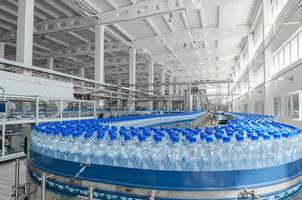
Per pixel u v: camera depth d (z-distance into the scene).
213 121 4.39
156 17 8.30
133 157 1.06
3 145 3.86
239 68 14.77
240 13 8.44
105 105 9.42
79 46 10.90
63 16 7.93
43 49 11.31
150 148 1.07
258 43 8.81
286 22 4.37
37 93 5.06
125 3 7.14
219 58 14.91
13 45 10.20
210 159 1.04
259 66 9.26
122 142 1.11
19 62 4.80
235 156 1.06
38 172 1.30
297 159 1.17
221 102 15.98
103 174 1.05
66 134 1.24
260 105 8.57
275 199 1.02
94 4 7.01
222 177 0.95
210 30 9.39
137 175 1.00
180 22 8.99
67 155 1.19
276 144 1.15
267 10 6.71
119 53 12.97
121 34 9.73
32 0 5.20
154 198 0.96
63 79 7.57
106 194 1.04
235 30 9.52
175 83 11.05
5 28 8.61
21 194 1.62
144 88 15.98
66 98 5.57
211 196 0.94
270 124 1.78
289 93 5.36
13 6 7.11
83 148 1.17
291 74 5.14
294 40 5.16
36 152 1.37
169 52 12.92
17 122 4.06
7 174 3.32
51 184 1.20
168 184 0.96
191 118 5.18
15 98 4.23
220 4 6.36
